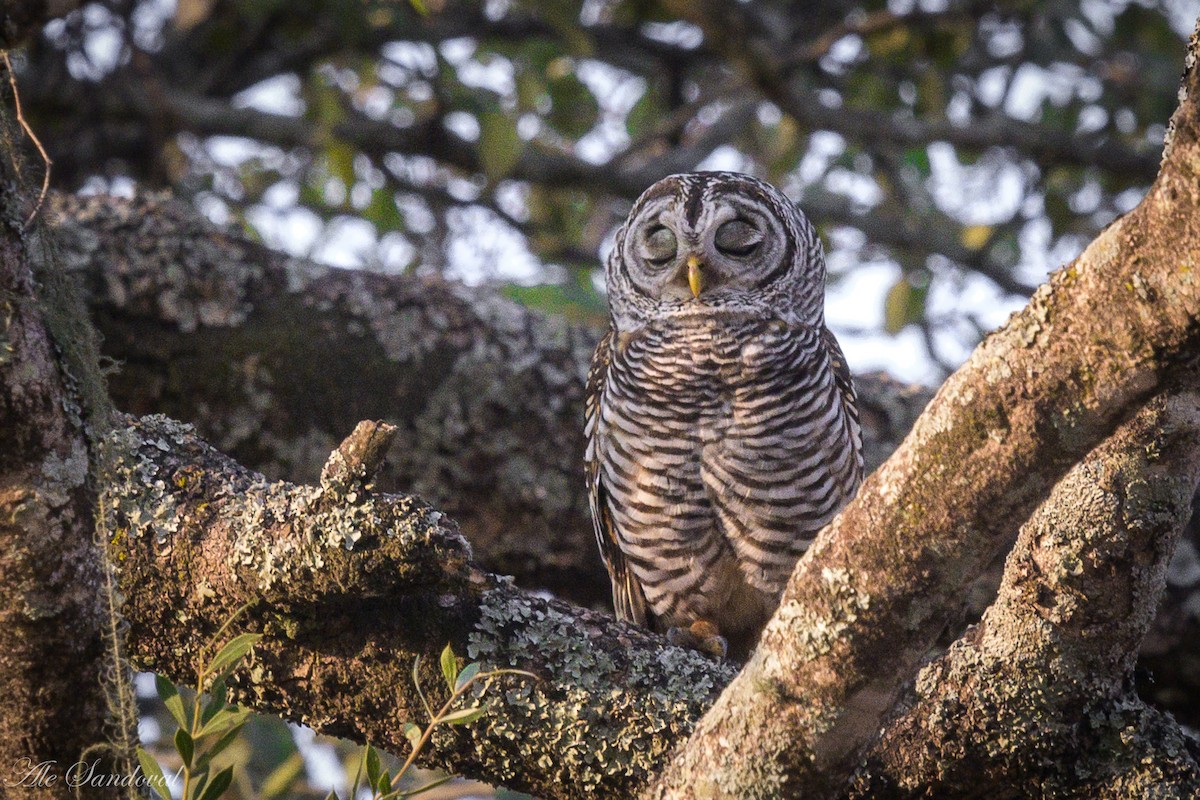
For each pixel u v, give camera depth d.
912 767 5.67
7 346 4.88
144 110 13.66
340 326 10.13
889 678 4.85
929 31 14.56
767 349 8.76
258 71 14.98
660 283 9.33
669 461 8.74
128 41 13.20
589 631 6.02
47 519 5.02
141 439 6.03
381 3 13.32
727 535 8.76
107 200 10.05
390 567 5.37
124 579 5.80
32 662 5.09
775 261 9.43
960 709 5.63
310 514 5.47
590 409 9.59
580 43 12.95
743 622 9.08
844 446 8.78
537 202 14.92
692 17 13.34
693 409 8.71
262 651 5.94
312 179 14.79
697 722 5.64
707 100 14.97
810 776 5.03
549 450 10.34
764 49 13.60
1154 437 5.21
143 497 5.85
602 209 16.03
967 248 14.75
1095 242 4.19
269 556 5.55
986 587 10.04
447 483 10.23
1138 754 5.54
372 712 5.95
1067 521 5.38
